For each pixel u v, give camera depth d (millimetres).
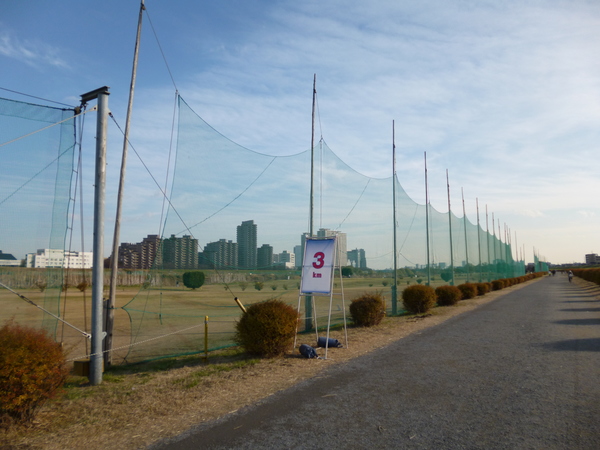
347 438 4348
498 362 7746
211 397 5949
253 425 4801
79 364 6906
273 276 11250
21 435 4664
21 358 4781
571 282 51844
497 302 22344
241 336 8773
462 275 28719
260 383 6641
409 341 10266
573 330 11703
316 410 5262
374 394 5879
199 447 4227
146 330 12234
